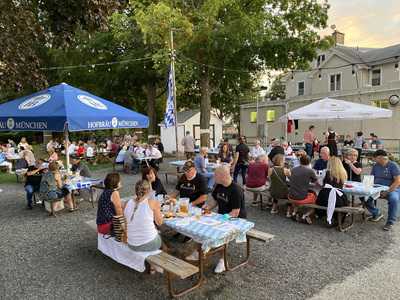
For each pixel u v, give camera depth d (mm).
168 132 24344
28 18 6707
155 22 15859
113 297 4016
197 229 4262
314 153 16984
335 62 29094
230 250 5426
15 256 5301
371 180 6812
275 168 7410
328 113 13148
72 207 8008
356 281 4375
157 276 4543
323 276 4527
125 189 10750
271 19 19062
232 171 10812
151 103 25719
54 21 7305
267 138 30562
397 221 7012
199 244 4203
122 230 4594
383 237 6055
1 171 15250
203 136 20859
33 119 6641
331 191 6402
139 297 4008
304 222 6941
